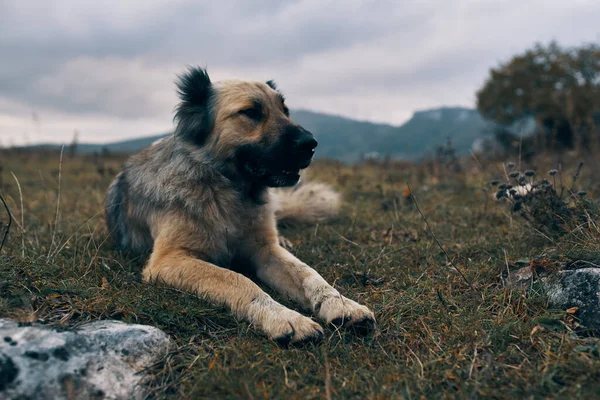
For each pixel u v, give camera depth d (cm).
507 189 123
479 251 122
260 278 119
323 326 96
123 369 77
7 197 169
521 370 78
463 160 278
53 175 247
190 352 85
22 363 71
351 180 245
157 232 121
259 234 125
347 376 79
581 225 110
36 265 103
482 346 84
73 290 95
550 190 121
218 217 118
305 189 172
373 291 106
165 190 119
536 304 95
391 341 88
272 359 83
